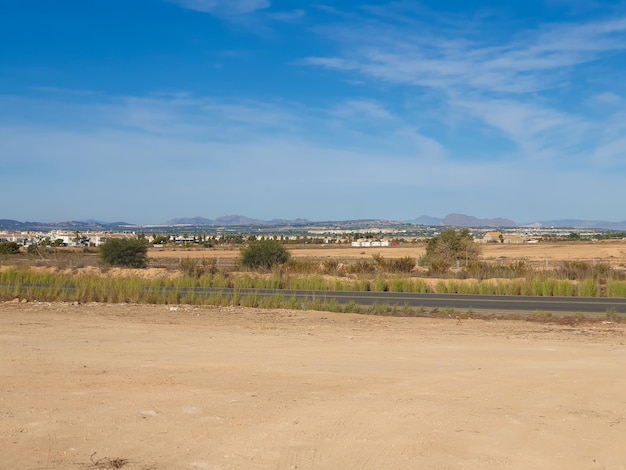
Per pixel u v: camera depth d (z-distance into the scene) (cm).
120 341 1614
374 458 701
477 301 3116
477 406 926
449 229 6812
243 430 788
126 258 6347
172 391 988
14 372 1126
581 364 1308
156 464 673
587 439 782
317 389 1027
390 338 1789
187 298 2919
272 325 2136
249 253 5856
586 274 4238
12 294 3062
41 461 673
